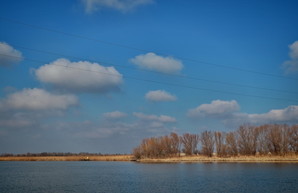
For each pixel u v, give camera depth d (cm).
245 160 15262
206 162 15925
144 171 11269
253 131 16488
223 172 9706
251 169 10350
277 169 10125
